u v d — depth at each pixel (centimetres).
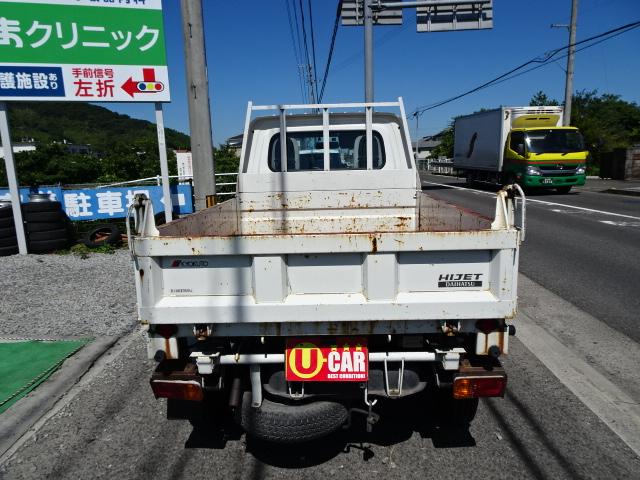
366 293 252
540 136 1873
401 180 466
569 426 319
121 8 803
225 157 2719
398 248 246
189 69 743
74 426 330
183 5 729
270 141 496
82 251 881
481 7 1438
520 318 519
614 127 4588
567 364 410
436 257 252
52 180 2441
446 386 269
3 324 516
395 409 348
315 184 470
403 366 268
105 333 493
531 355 428
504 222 255
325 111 468
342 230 473
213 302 254
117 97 826
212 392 288
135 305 579
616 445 298
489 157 2161
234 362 264
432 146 8700
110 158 2488
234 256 254
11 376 402
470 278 254
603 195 1862
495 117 2083
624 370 398
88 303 586
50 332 495
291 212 473
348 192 468
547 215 1305
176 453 301
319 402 273
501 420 329
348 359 261
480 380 258
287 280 256
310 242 246
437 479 272
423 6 1411
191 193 1105
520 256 815
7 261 802
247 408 273
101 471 283
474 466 282
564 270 718
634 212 1332
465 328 256
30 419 339
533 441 304
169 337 260
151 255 249
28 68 791
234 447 307
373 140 495
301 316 251
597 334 473
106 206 1020
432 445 304
